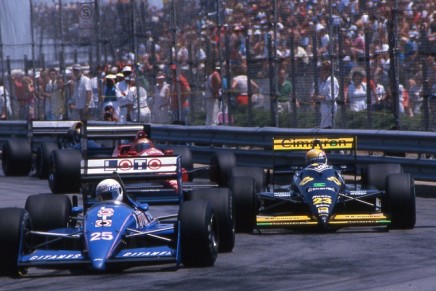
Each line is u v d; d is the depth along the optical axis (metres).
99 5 86.00
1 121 93.94
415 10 59.00
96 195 35.09
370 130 59.62
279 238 40.84
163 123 79.38
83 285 30.80
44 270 34.38
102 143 76.62
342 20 66.81
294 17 69.00
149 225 35.81
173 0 76.00
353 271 31.81
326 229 41.59
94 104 87.25
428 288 28.23
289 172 46.41
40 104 94.62
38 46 94.25
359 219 40.56
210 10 74.06
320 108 65.81
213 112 74.31
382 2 65.50
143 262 33.84
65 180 59.31
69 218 37.00
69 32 89.50
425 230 41.88
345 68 64.06
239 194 42.16
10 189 63.78
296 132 64.06
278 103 68.94
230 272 32.31
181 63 76.75
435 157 65.50
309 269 32.53
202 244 32.72
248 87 70.25
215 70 73.25
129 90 83.06
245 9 72.75
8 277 33.03
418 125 60.47
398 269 31.89
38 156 71.25
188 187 49.53
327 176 43.09
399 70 60.62
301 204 44.69
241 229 42.84
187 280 30.86
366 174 46.47
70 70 90.25
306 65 66.19
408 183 41.75
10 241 31.92
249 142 67.81
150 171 38.94
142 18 80.56
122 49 83.81
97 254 31.06
